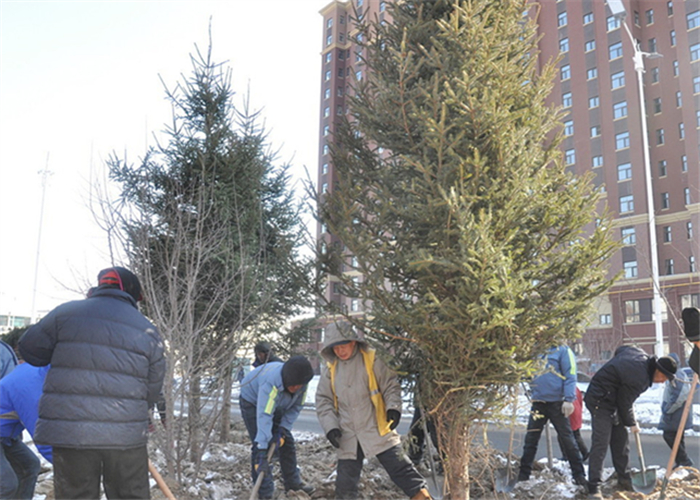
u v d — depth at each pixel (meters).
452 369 3.97
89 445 3.06
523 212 4.03
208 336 6.54
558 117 4.72
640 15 43.38
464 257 3.58
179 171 7.41
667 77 41.06
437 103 3.91
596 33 44.84
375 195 4.30
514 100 4.40
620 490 5.66
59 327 3.25
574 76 45.72
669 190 39.31
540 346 4.22
